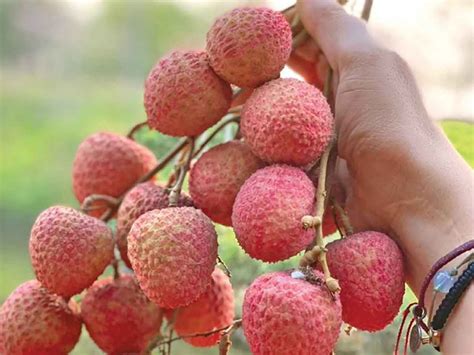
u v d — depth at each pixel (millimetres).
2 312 434
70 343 440
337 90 449
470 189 414
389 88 437
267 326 358
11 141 1242
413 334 399
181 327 446
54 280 416
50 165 1223
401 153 423
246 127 403
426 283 393
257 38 405
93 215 481
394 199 426
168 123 420
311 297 359
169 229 387
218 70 414
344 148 439
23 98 1293
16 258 1027
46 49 1323
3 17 1308
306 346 356
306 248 385
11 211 1125
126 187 474
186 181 507
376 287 389
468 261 386
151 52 1322
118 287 443
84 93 1317
